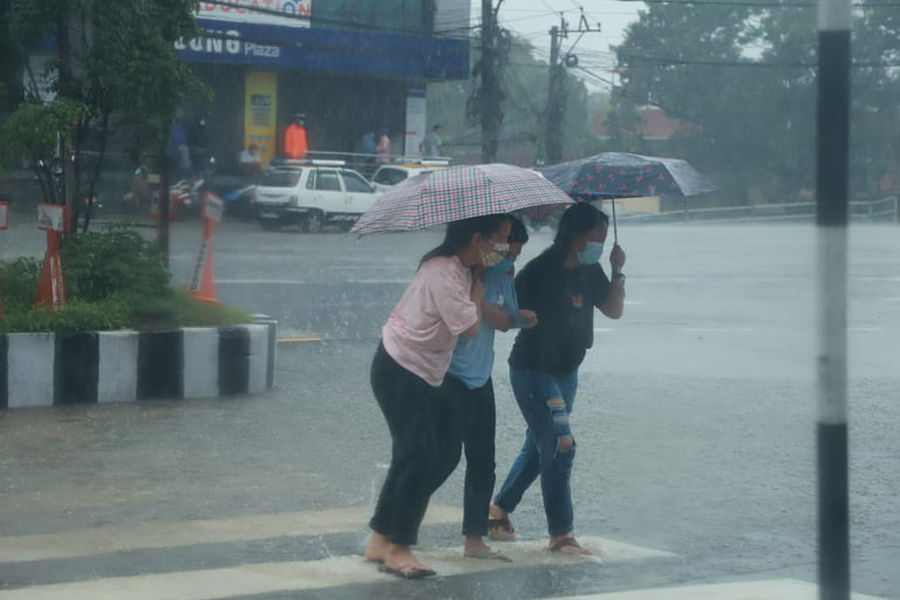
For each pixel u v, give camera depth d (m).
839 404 4.13
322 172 33.62
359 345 13.88
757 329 15.77
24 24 10.73
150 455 8.53
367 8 41.44
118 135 13.11
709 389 11.63
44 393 9.89
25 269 11.23
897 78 51.59
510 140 49.16
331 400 10.62
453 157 54.78
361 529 6.91
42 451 8.53
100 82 11.07
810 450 9.20
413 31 42.12
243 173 34.22
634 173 6.64
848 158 3.95
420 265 6.06
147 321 10.72
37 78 11.34
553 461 6.45
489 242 5.92
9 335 9.74
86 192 12.77
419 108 44.09
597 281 6.68
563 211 6.63
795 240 32.69
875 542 6.96
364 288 19.20
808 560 6.52
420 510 6.10
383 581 5.98
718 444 9.35
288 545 6.58
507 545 6.75
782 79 52.47
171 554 6.36
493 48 41.38
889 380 12.44
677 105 54.09
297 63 40.03
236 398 10.59
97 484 7.76
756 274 23.00
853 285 21.73
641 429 9.88
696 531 7.07
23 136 10.41
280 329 14.88
